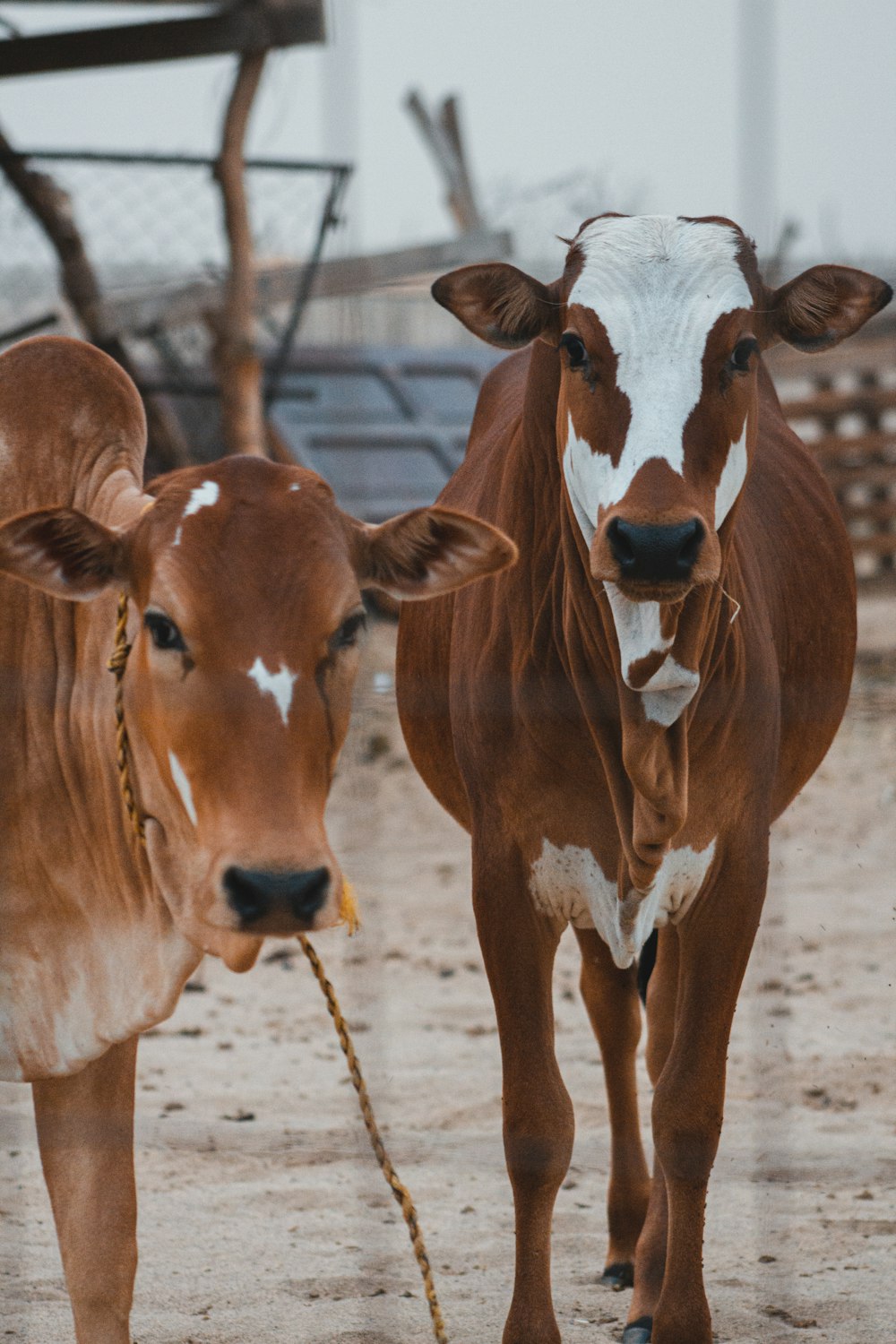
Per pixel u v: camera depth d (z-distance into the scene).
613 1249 5.75
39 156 12.42
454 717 5.49
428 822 11.96
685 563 4.32
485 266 4.94
